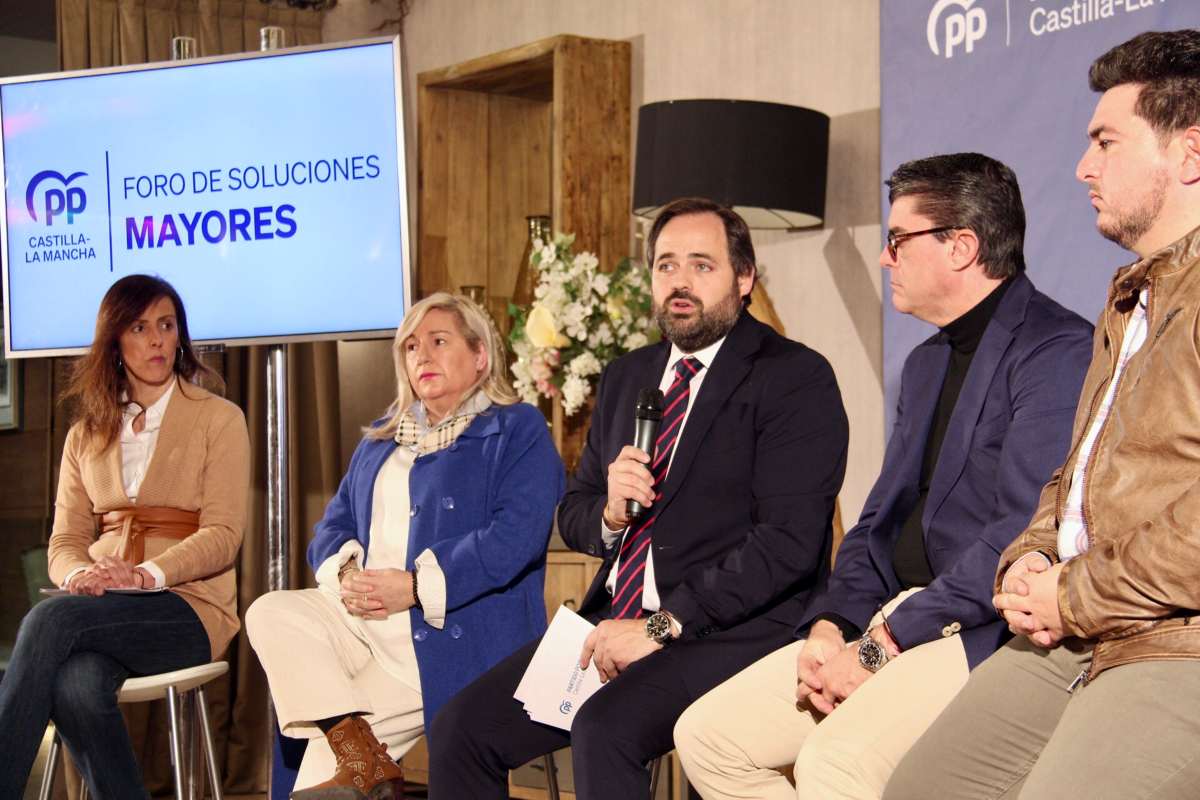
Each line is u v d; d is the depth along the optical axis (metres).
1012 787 2.07
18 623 6.06
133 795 3.41
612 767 2.56
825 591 2.76
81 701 3.36
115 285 3.81
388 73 4.43
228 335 4.55
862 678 2.38
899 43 3.86
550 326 4.24
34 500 6.02
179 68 4.58
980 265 2.52
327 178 4.48
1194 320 1.81
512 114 5.49
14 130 4.69
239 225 4.53
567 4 5.26
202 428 3.78
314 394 5.55
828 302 4.36
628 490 2.73
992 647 2.29
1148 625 1.80
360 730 3.04
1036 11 3.55
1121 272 2.00
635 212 4.21
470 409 3.33
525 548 3.15
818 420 2.77
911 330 3.86
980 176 2.53
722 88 4.68
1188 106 1.91
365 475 3.37
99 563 3.49
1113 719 1.77
